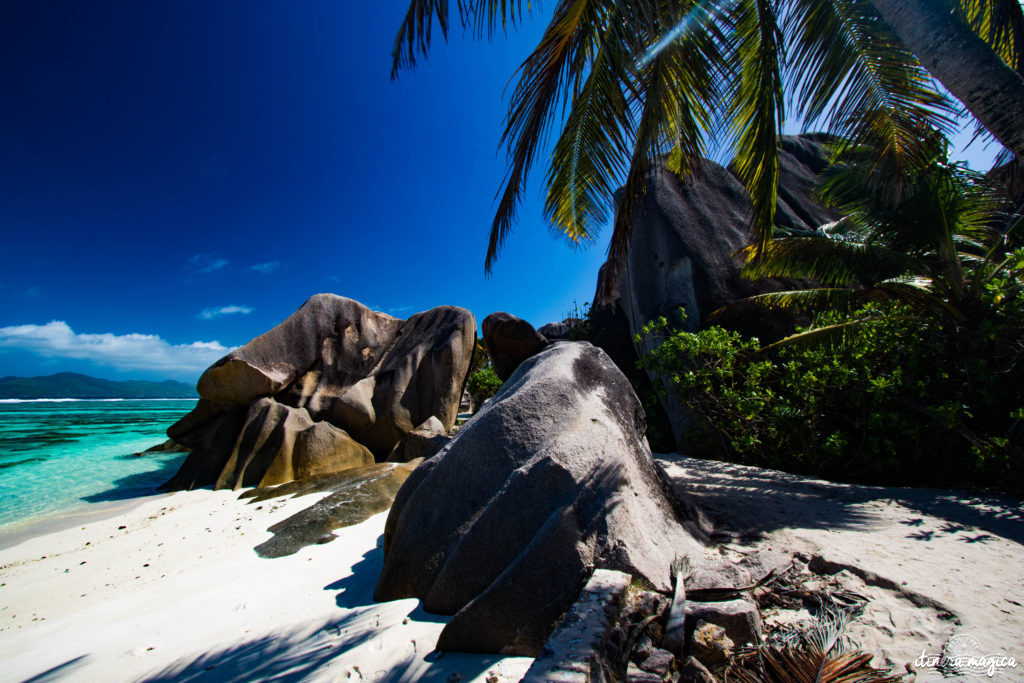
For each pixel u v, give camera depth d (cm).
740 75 485
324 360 1176
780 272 779
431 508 334
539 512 288
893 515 413
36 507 804
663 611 236
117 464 1267
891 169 530
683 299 1082
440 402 1144
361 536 495
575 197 643
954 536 353
